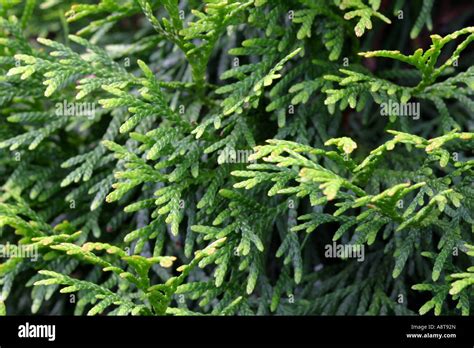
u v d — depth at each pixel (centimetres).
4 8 195
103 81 178
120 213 208
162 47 231
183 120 180
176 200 171
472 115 227
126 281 192
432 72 171
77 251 154
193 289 172
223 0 172
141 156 198
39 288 191
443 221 170
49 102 229
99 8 186
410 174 182
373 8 178
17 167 206
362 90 181
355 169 157
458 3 258
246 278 192
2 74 198
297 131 195
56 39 269
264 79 169
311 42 204
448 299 199
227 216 173
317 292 201
